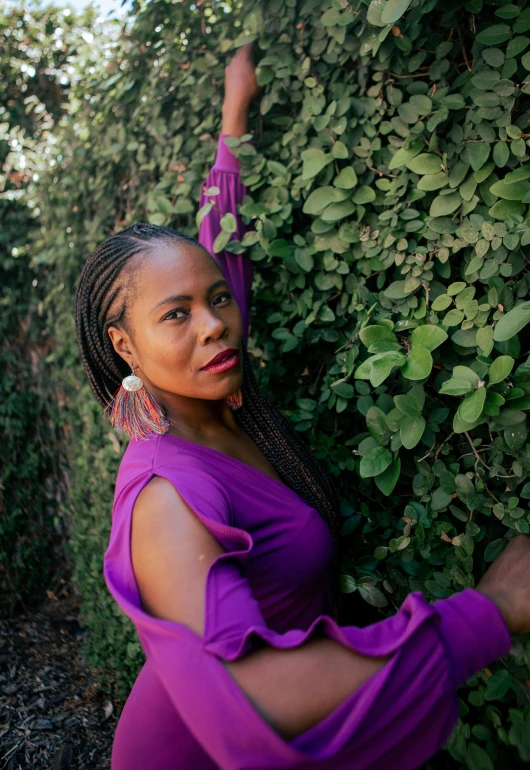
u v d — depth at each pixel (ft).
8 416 11.78
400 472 4.59
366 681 2.34
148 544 2.86
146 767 3.50
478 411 3.55
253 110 5.99
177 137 6.82
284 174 5.42
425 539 4.42
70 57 11.27
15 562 11.78
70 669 9.62
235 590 2.64
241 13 5.76
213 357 3.63
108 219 8.64
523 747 3.69
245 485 3.64
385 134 4.87
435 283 4.57
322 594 3.95
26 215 11.86
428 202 4.66
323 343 5.55
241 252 5.33
